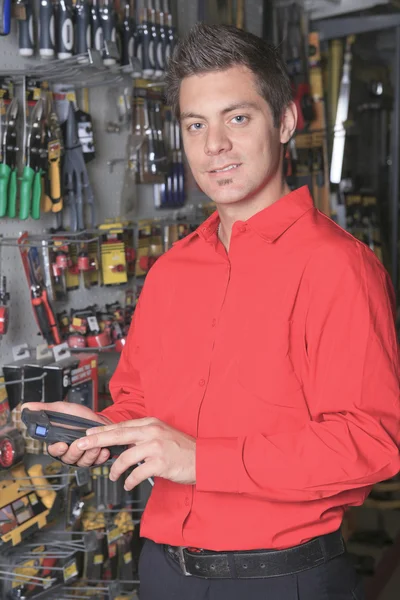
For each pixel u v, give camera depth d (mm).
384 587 3385
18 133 2584
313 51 4918
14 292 2664
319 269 1238
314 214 1344
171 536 1343
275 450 1167
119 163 3252
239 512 1279
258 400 1267
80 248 2828
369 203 5973
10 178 2498
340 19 5285
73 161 2818
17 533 2451
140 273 3316
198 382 1332
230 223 1412
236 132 1283
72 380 2609
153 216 3566
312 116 4855
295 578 1271
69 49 2674
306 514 1252
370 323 1195
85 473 2490
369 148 6414
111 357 3297
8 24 2414
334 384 1199
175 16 3561
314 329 1233
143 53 3166
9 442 2404
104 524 2914
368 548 3783
